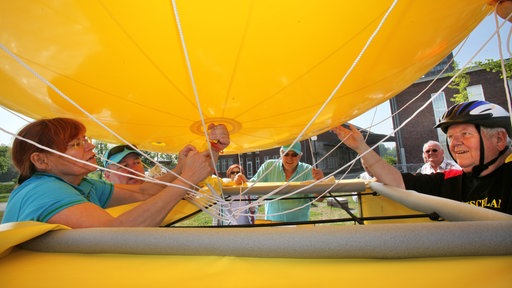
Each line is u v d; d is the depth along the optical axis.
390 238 0.41
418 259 0.41
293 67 0.68
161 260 0.47
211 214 1.23
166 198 0.86
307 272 0.41
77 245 0.50
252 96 0.77
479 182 1.31
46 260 0.49
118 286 0.41
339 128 1.54
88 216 0.71
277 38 0.61
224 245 0.46
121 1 0.55
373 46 0.69
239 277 0.41
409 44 0.73
